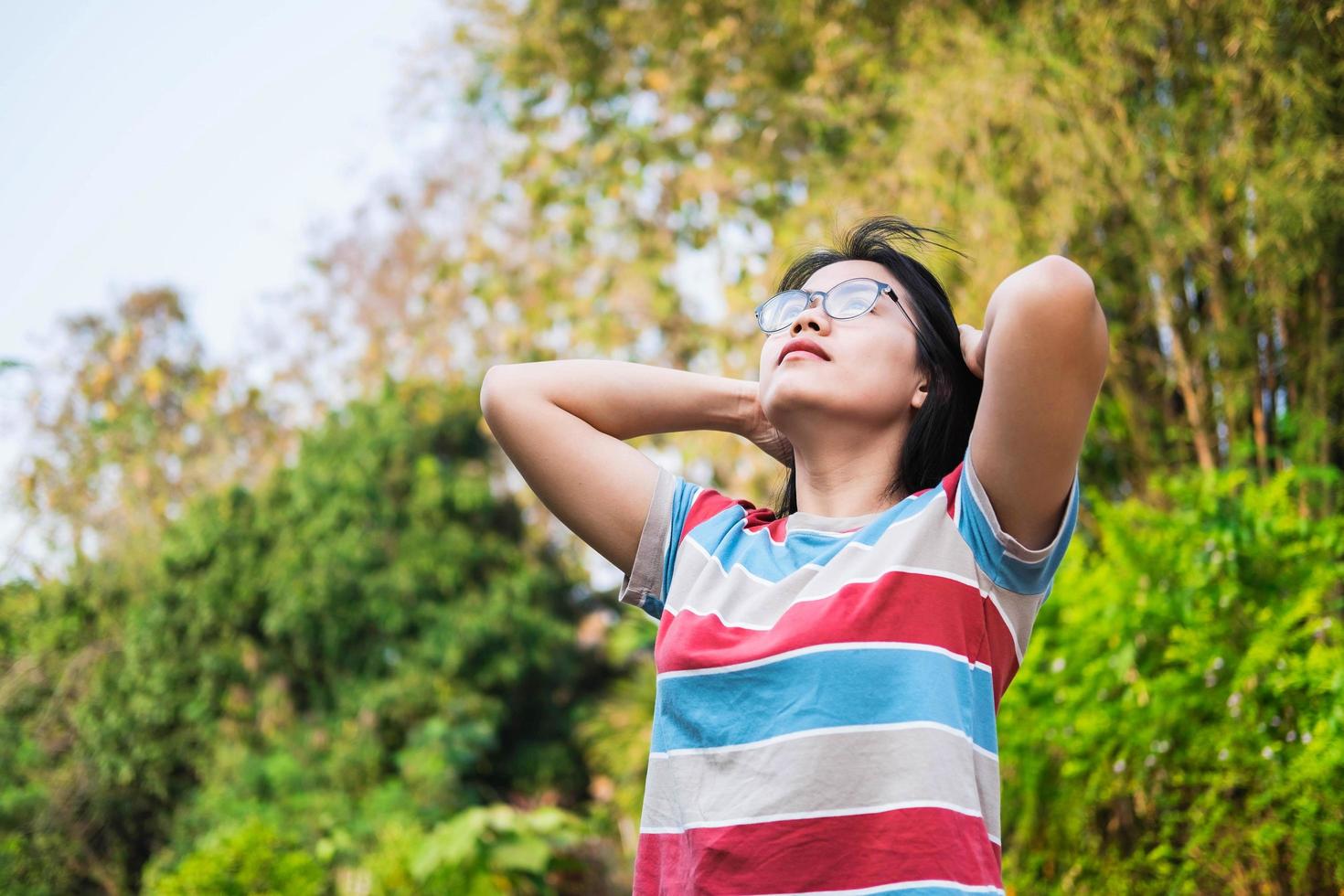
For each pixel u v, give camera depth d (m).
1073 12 3.53
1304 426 3.04
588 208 6.14
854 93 4.83
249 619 8.45
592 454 1.31
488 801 8.55
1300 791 2.36
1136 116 3.43
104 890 7.36
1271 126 3.21
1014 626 1.06
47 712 7.56
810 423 1.16
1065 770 2.70
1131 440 3.45
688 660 1.06
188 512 8.48
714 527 1.21
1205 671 2.55
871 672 0.98
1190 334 3.37
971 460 1.05
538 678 9.16
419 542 8.77
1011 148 3.76
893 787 0.94
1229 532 2.63
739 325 5.55
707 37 5.33
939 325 1.21
